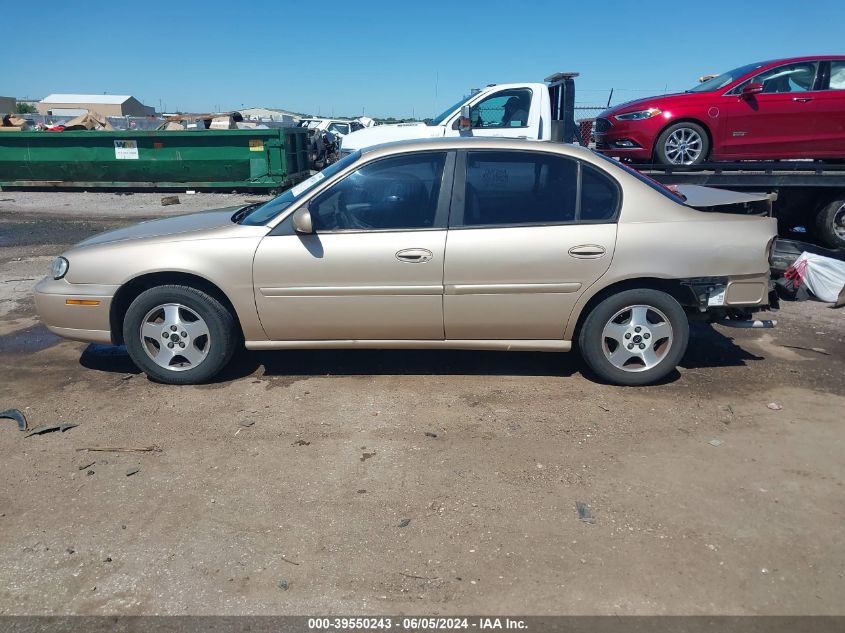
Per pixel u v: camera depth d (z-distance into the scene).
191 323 4.52
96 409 4.31
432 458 3.67
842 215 7.57
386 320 4.42
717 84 8.61
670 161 8.36
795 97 8.10
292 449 3.78
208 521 3.13
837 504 3.24
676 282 4.41
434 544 2.95
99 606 2.61
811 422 4.08
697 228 4.32
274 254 4.32
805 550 2.90
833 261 6.71
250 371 4.92
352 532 3.04
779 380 4.73
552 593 2.66
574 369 4.92
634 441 3.85
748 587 2.69
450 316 4.40
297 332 4.50
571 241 4.27
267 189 16.20
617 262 4.29
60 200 15.34
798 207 7.91
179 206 14.46
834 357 5.19
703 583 2.71
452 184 4.34
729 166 7.77
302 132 17.50
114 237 4.71
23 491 3.39
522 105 10.00
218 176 16.00
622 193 4.35
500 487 3.38
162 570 2.80
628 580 2.72
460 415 4.18
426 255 4.27
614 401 4.37
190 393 4.54
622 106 8.71
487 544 2.95
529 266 4.29
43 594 2.67
